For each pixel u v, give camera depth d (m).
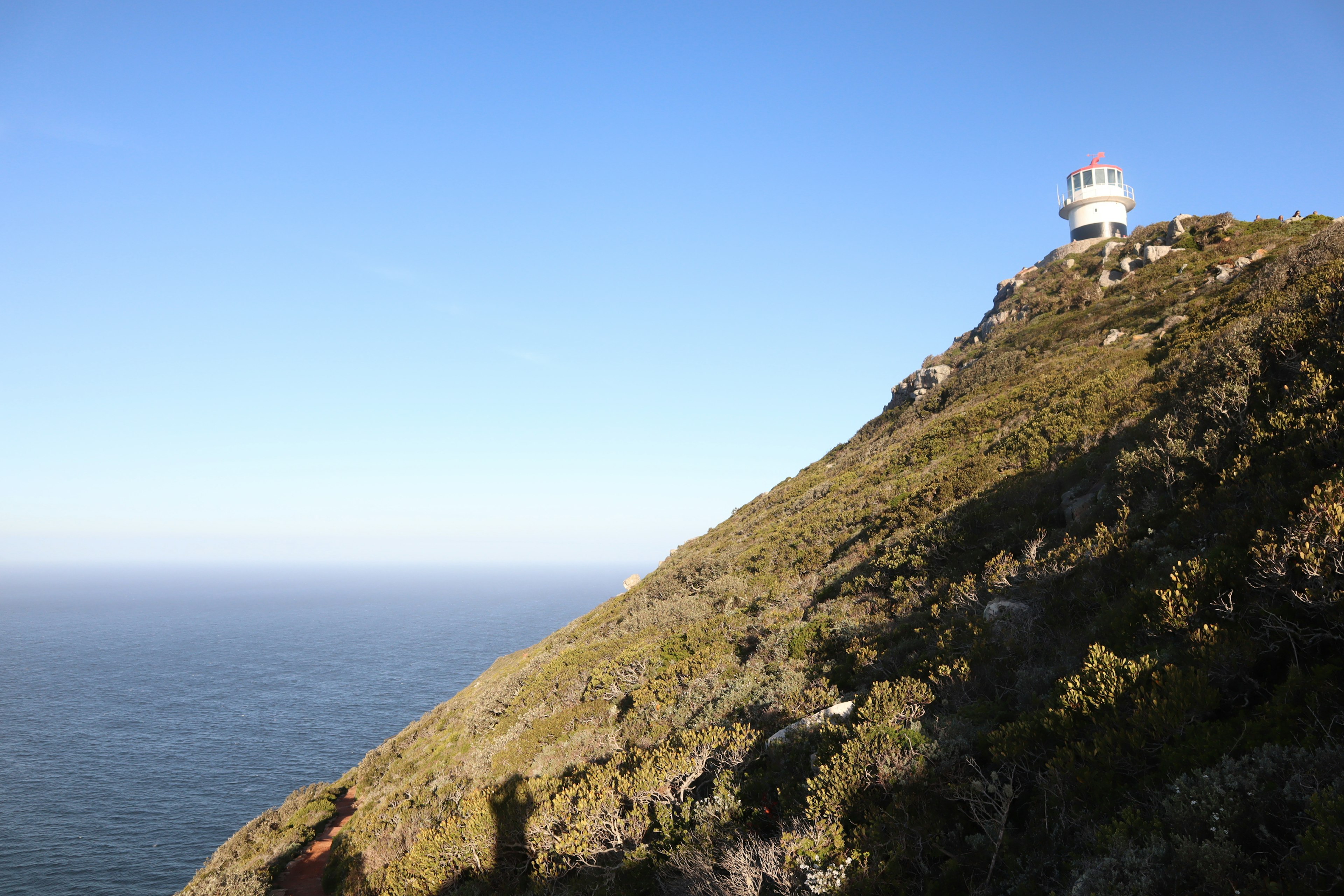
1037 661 8.34
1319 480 7.47
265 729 102.31
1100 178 53.25
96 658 180.25
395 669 162.75
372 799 24.28
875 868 6.15
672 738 12.44
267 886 18.77
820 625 14.86
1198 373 14.48
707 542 38.06
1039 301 43.81
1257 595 6.44
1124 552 9.37
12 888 52.75
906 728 7.97
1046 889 4.94
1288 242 35.25
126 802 71.94
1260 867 4.00
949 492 19.39
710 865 7.49
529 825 10.52
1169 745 5.43
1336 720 4.60
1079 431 18.17
